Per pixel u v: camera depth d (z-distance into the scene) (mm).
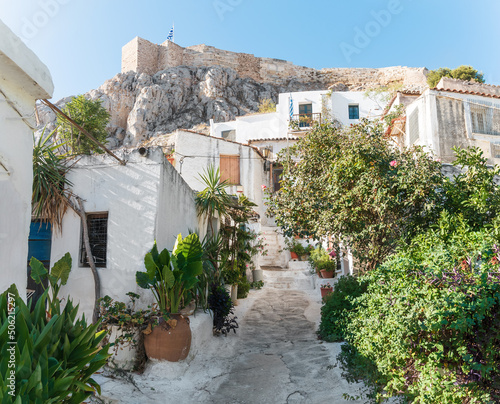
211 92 47375
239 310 11562
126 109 46531
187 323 6473
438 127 10602
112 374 5852
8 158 3936
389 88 28188
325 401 5047
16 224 4027
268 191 8844
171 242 7656
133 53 51719
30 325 3492
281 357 7117
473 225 5645
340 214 6855
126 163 7172
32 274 5812
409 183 6195
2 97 3881
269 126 28281
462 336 3617
